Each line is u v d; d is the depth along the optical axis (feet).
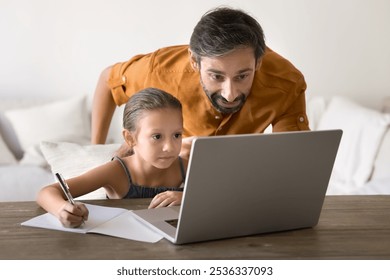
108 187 5.54
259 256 3.90
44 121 13.17
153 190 5.54
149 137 5.16
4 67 14.02
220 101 5.77
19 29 13.91
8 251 3.89
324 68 14.49
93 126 7.79
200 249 4.01
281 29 14.24
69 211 4.35
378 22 14.39
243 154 4.00
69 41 14.01
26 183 11.54
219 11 5.53
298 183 4.32
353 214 4.85
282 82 6.42
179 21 14.10
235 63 5.36
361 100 14.67
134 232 4.29
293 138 4.16
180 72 6.55
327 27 14.34
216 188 4.01
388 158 11.43
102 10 13.94
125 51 14.14
